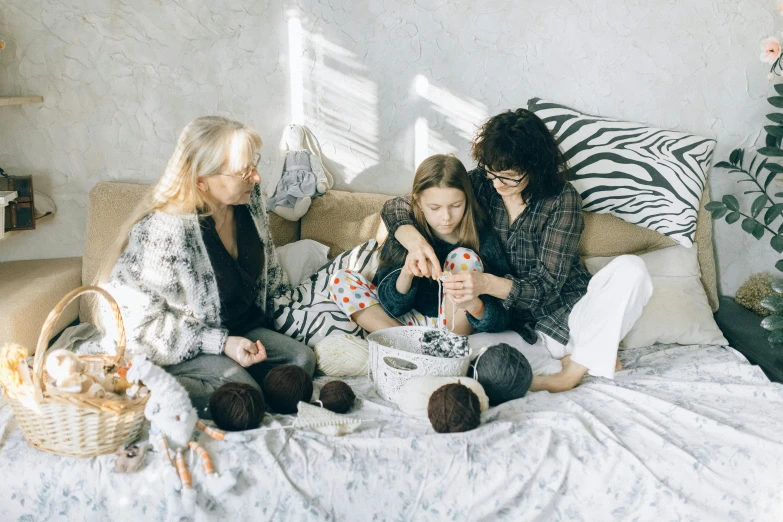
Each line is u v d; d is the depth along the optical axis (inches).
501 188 67.3
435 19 81.0
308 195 78.5
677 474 53.0
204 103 81.7
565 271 68.9
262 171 84.7
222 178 60.1
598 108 84.7
